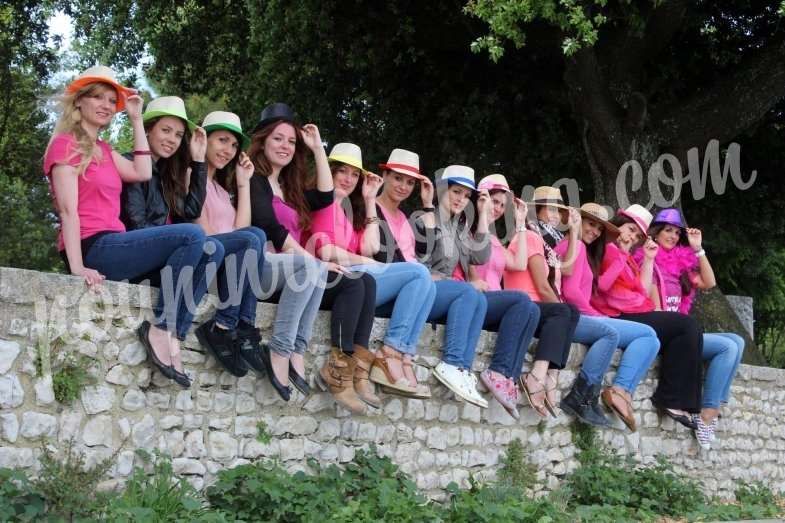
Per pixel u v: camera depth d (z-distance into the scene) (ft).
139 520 14.90
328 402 19.94
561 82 43.60
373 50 43.14
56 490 14.99
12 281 15.12
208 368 17.93
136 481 16.25
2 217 61.57
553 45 39.99
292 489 17.38
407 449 21.57
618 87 40.60
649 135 39.86
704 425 29.66
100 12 54.49
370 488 19.52
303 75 46.47
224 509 17.13
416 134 46.09
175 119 18.29
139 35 52.26
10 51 55.01
